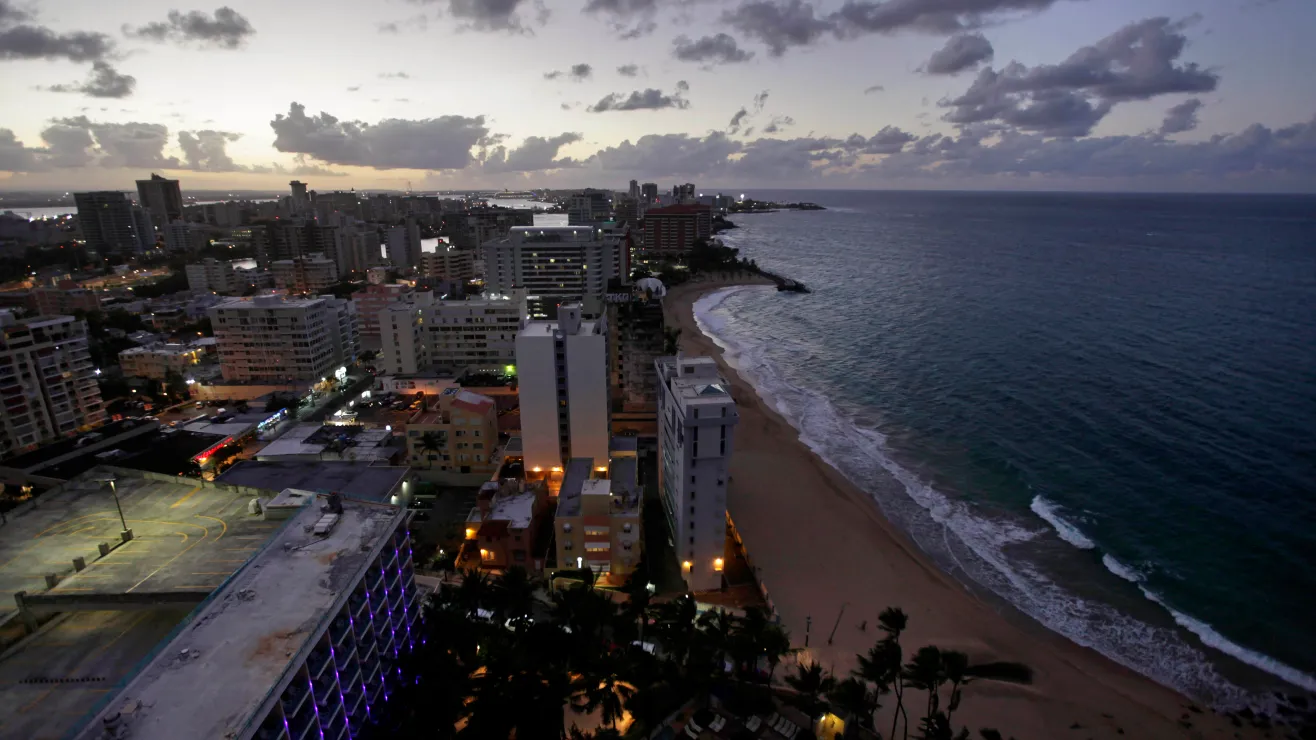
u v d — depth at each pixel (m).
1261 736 58.38
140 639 52.06
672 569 75.94
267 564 49.41
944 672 51.50
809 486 103.00
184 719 35.25
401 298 177.88
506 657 53.44
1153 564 81.88
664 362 87.69
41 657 50.06
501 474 89.81
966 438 120.94
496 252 193.12
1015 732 58.69
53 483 88.31
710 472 69.19
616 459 86.81
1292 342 168.38
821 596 76.06
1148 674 65.62
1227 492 96.50
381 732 49.06
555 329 90.19
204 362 152.88
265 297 139.12
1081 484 101.56
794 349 188.38
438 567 73.75
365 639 50.44
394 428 110.56
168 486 76.00
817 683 54.06
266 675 38.38
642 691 54.03
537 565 74.00
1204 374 145.88
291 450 94.06
